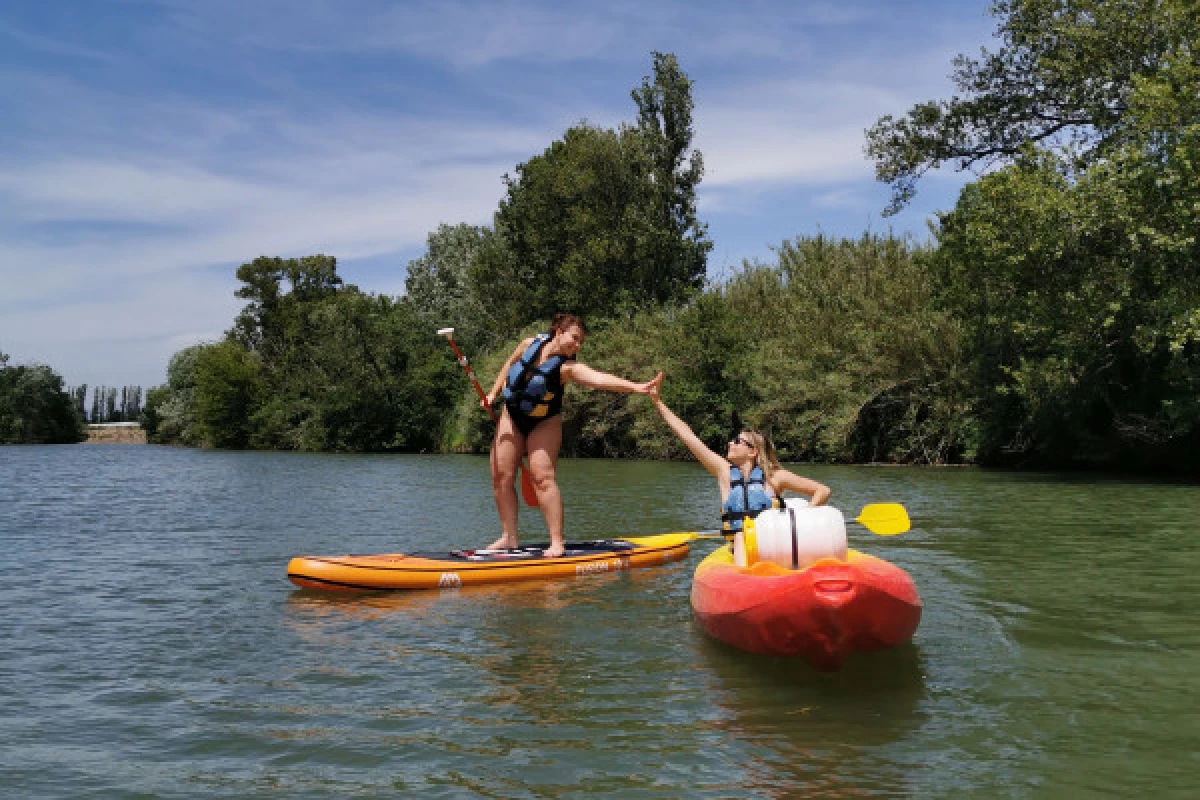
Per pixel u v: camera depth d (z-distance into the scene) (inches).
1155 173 673.6
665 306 1430.9
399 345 1850.4
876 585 189.9
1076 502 559.5
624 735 157.2
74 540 428.5
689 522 474.6
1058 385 829.8
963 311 943.7
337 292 2780.5
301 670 199.6
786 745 151.6
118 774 144.2
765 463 259.4
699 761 145.3
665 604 263.3
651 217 1571.1
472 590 287.4
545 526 465.1
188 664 205.6
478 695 180.1
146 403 3006.9
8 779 142.3
